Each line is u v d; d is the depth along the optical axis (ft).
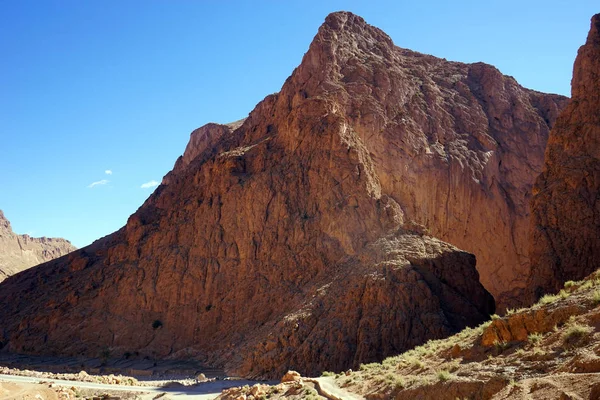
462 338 102.17
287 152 281.95
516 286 316.40
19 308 321.52
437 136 333.42
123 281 287.48
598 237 176.55
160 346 254.47
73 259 362.53
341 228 244.63
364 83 316.81
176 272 272.10
